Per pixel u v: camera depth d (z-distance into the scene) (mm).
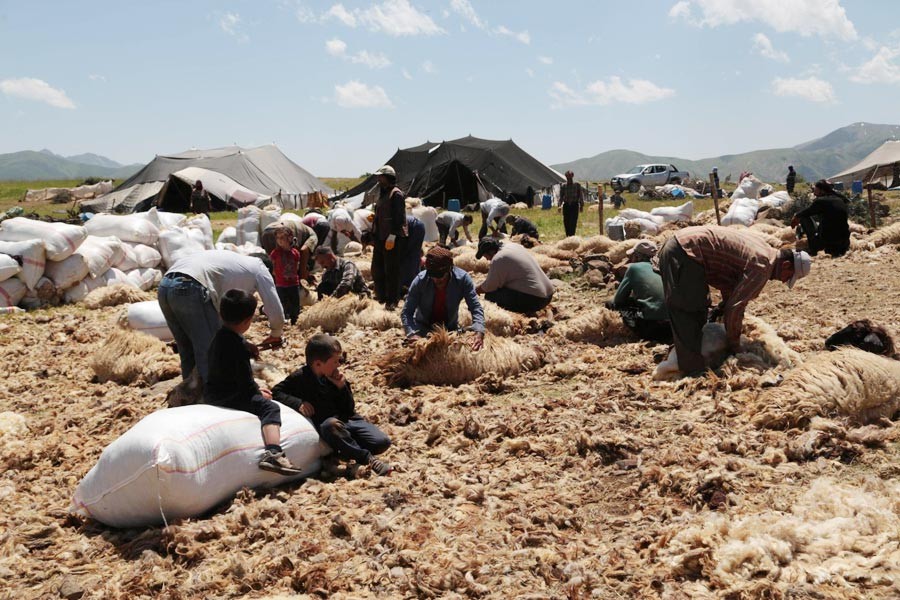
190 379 6453
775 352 6484
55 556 4055
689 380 6141
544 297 9320
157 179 34875
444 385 6895
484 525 4102
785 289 10641
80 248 12273
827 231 13500
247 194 34312
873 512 3689
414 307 7621
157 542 4090
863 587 3236
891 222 19312
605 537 3906
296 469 4645
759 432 5016
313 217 14570
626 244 13195
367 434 5188
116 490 4270
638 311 7836
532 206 35156
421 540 3947
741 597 3232
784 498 4086
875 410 5141
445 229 17750
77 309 11555
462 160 35562
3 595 3658
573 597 3326
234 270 6320
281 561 3744
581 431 5191
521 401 6273
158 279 13398
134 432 4363
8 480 5109
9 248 11398
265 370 7113
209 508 4422
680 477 4375
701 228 6426
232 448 4508
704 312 6398
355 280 10617
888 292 9992
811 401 5137
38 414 6684
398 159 37156
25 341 9516
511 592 3424
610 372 6824
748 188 26688
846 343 6254
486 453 5191
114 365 7734
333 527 4074
